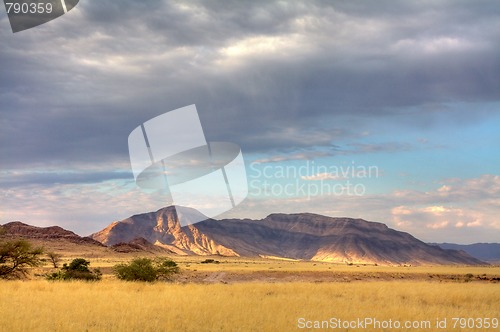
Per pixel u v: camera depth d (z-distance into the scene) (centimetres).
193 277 6462
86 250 19462
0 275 4334
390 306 2402
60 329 1581
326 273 7462
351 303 2481
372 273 7725
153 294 2773
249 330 1669
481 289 3628
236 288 3491
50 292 2789
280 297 2769
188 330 1652
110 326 1691
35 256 4503
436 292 3294
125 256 18925
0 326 1580
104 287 3231
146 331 1623
